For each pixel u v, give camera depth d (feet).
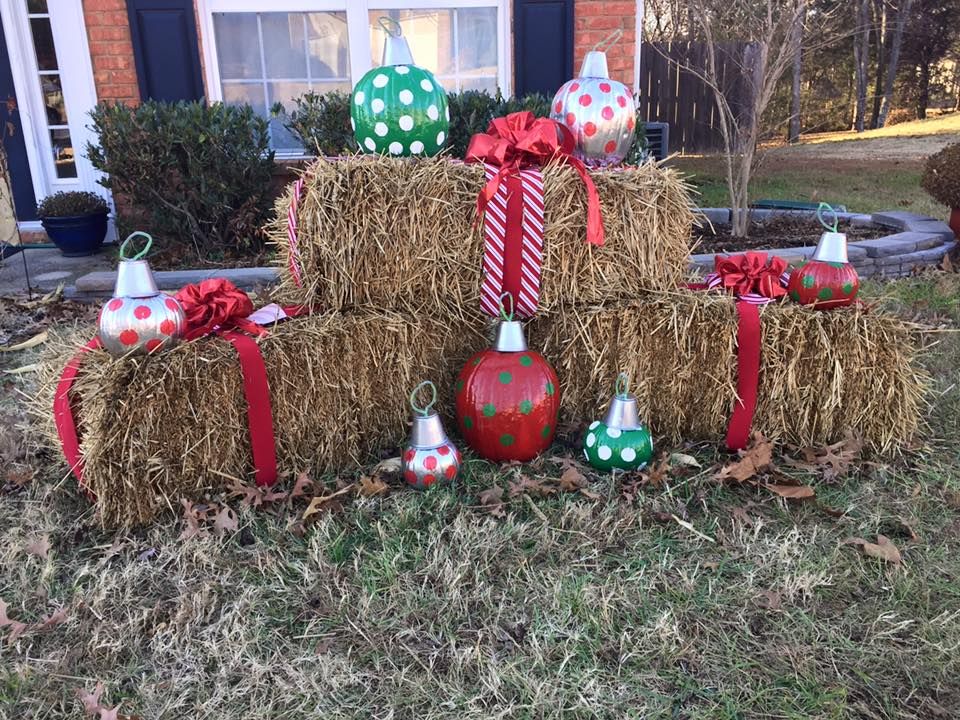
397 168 8.46
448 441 8.21
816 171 36.83
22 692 5.55
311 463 8.34
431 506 7.77
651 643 5.93
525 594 6.50
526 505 7.80
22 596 6.55
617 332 8.72
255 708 5.39
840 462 8.39
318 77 20.22
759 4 27.30
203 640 6.03
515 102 17.95
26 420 9.73
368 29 19.84
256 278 15.42
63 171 21.25
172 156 16.88
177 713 5.37
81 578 6.77
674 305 8.55
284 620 6.26
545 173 8.58
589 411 9.14
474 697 5.44
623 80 20.43
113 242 21.53
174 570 6.89
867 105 67.36
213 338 7.84
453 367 9.34
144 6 18.93
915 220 19.06
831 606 6.36
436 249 8.61
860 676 5.62
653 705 5.37
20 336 13.52
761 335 8.45
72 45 19.34
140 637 6.09
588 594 6.40
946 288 14.69
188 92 19.57
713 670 5.69
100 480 7.23
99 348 7.93
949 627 6.05
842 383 8.55
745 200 19.25
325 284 8.60
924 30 61.41
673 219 9.15
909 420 8.82
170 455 7.50
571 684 5.55
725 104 20.84
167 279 15.19
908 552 7.05
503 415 8.25
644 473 8.26
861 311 8.68
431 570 6.77
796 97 54.34
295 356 7.92
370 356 8.48
